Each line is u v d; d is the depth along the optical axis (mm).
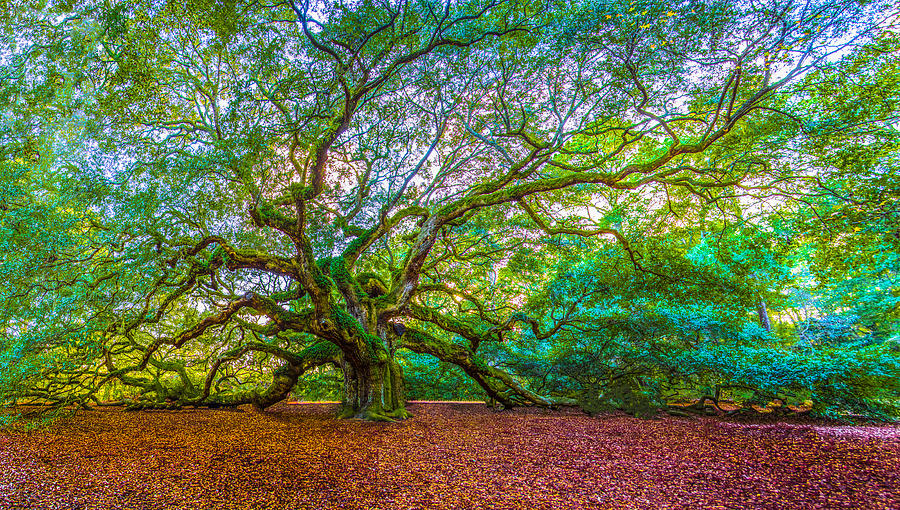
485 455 8953
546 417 14977
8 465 7910
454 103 14242
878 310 21750
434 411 16609
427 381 21484
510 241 17219
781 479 7211
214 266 12539
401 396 15906
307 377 21938
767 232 15906
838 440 10086
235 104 8625
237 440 10398
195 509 5887
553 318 17062
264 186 9852
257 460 8422
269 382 22172
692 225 18938
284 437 10828
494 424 13133
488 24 10617
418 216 17031
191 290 13781
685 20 8875
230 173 8898
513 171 14258
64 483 6934
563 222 16203
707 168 13500
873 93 10852
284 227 11945
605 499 6352
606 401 16109
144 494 6457
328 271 15523
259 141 8562
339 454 8984
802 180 13391
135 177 9492
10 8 11664
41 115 12359
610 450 9398
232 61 10828
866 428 12328
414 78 11734
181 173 8648
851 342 21016
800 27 8875
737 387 15305
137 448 9461
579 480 7258
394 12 9289
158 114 11906
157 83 11102
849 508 5938
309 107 9945
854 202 12227
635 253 15797
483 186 15016
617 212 17281
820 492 6574
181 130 12953
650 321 16359
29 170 12055
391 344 16641
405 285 16359
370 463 8289
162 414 15492
